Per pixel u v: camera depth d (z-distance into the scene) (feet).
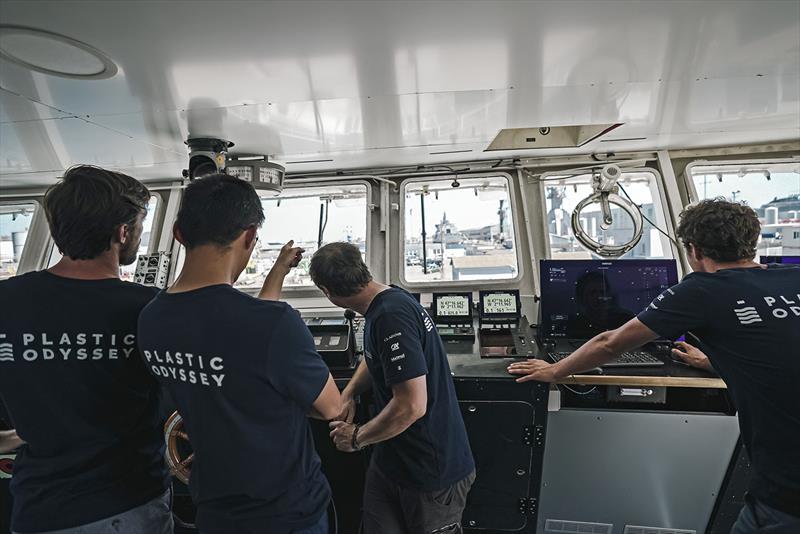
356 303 4.28
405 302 4.15
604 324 6.81
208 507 2.78
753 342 3.44
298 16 3.54
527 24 3.84
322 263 4.09
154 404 3.26
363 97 5.31
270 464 2.69
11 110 5.41
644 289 6.79
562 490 6.29
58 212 2.79
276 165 7.66
